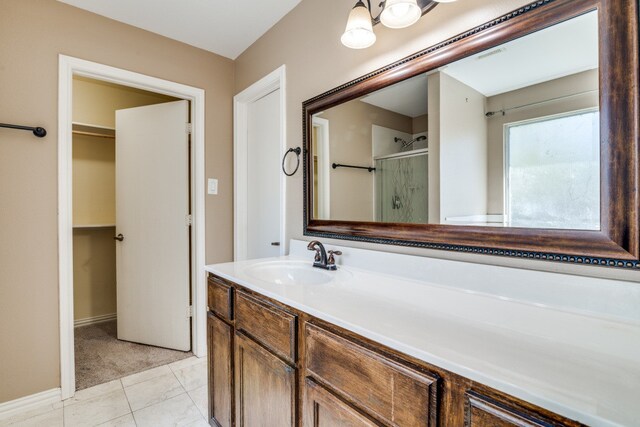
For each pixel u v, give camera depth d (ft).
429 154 3.83
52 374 5.66
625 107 2.45
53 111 5.69
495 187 3.23
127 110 8.16
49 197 5.65
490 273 3.25
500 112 3.20
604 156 2.55
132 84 6.76
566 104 2.77
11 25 5.32
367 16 3.79
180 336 7.73
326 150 5.34
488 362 1.90
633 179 2.42
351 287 3.62
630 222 2.43
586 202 2.67
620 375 1.75
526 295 3.00
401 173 4.16
